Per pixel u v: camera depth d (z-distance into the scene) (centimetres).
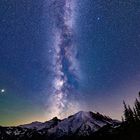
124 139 8775
